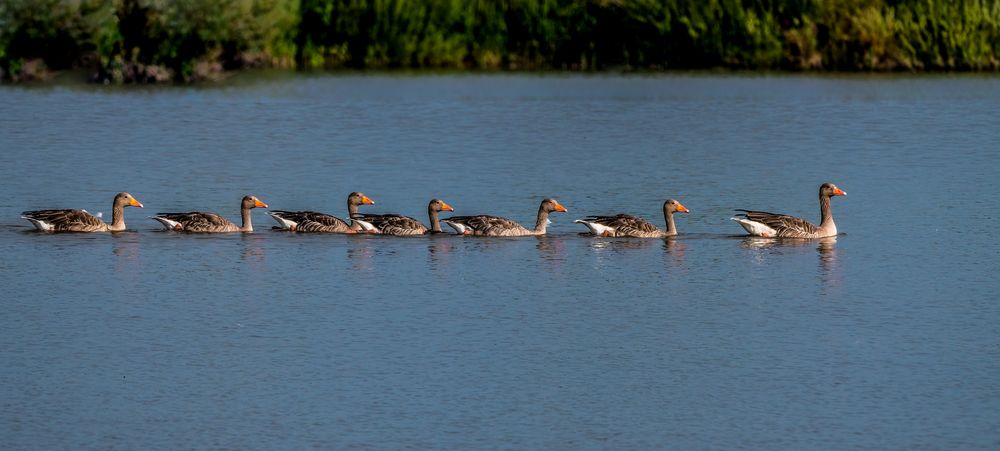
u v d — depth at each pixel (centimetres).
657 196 3847
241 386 2245
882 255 3139
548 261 3078
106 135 4838
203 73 6350
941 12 6525
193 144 4678
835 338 2502
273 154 4500
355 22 6638
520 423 2102
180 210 3650
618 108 5562
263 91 5966
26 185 3956
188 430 2067
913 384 2259
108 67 6291
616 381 2277
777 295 2791
